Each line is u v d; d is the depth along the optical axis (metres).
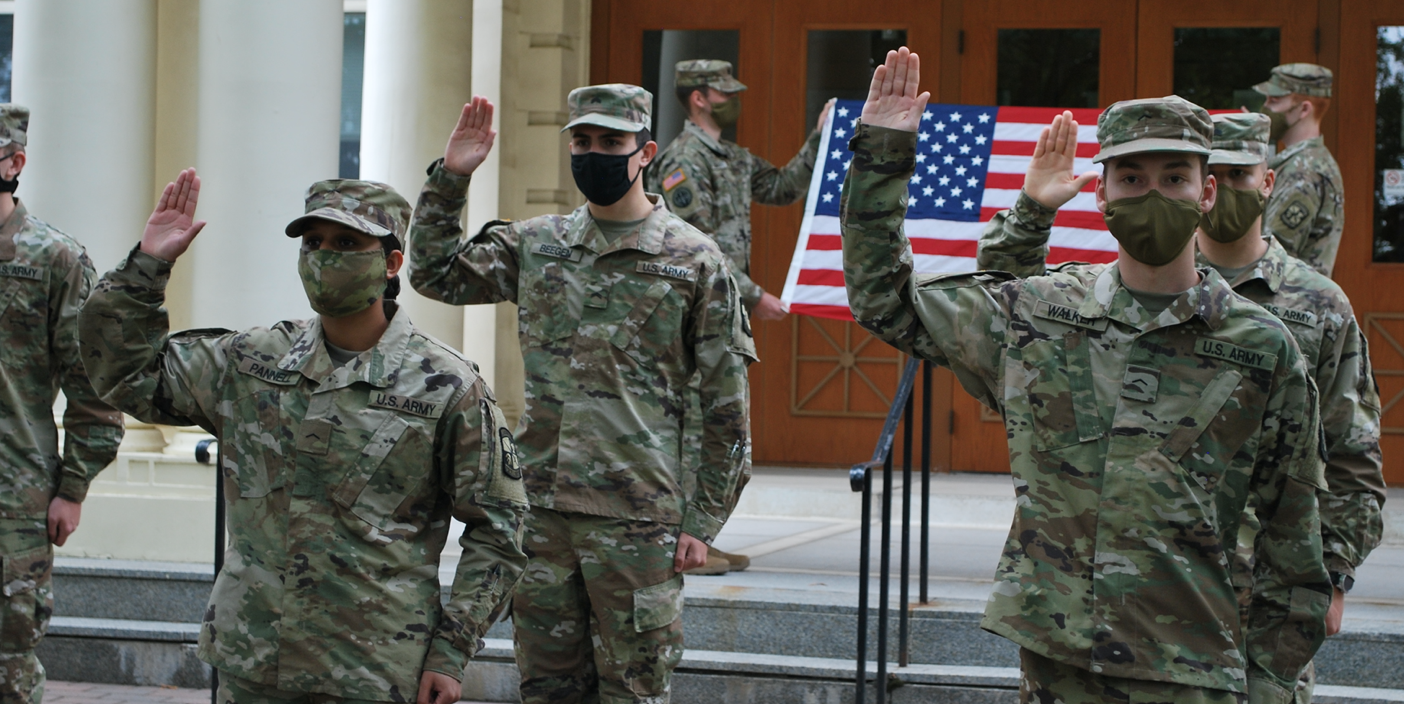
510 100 7.79
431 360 2.87
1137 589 2.56
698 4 8.23
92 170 6.00
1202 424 2.59
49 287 3.89
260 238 5.87
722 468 3.67
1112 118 2.59
